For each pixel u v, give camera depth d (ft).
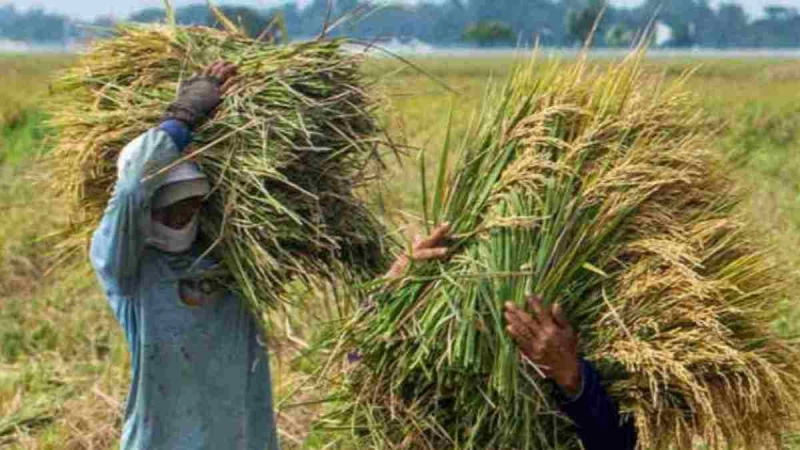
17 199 43.78
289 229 13.01
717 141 15.97
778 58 252.01
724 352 12.87
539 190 13.24
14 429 23.49
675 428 13.01
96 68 13.73
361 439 13.60
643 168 13.30
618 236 13.32
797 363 13.51
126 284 12.82
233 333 13.35
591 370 12.93
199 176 12.74
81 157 13.50
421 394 13.28
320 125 13.39
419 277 13.12
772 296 13.66
